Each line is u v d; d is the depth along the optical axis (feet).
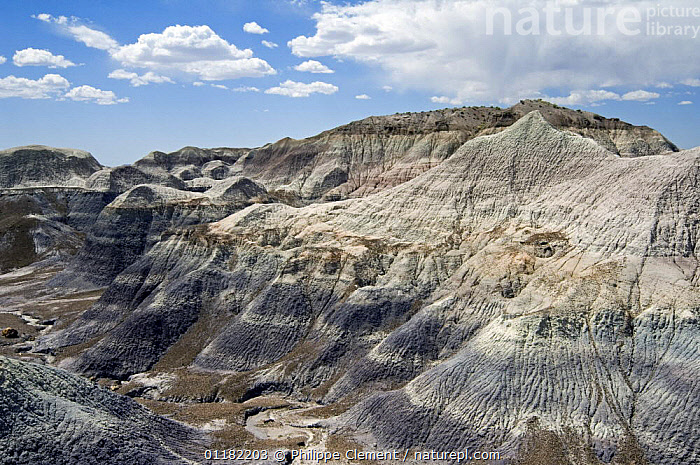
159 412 197.88
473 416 166.40
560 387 168.76
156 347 255.09
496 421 163.73
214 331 261.24
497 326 189.57
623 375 171.42
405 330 217.15
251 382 221.05
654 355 173.88
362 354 224.33
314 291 257.96
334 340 229.86
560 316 185.16
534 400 166.50
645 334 178.40
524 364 174.19
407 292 243.81
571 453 152.97
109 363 246.47
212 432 179.01
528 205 256.73
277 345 241.96
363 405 186.91
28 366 157.38
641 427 157.69
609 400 165.17
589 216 229.04
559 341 179.22
